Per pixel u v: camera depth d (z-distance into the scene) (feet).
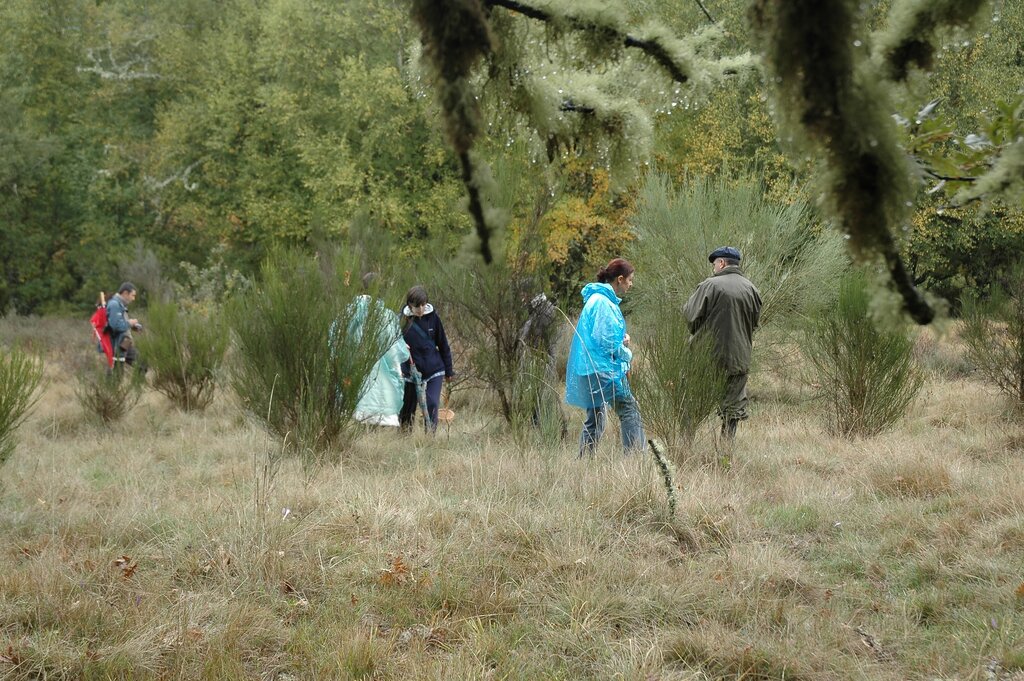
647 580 14.28
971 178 6.40
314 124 84.99
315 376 24.30
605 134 5.98
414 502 17.71
